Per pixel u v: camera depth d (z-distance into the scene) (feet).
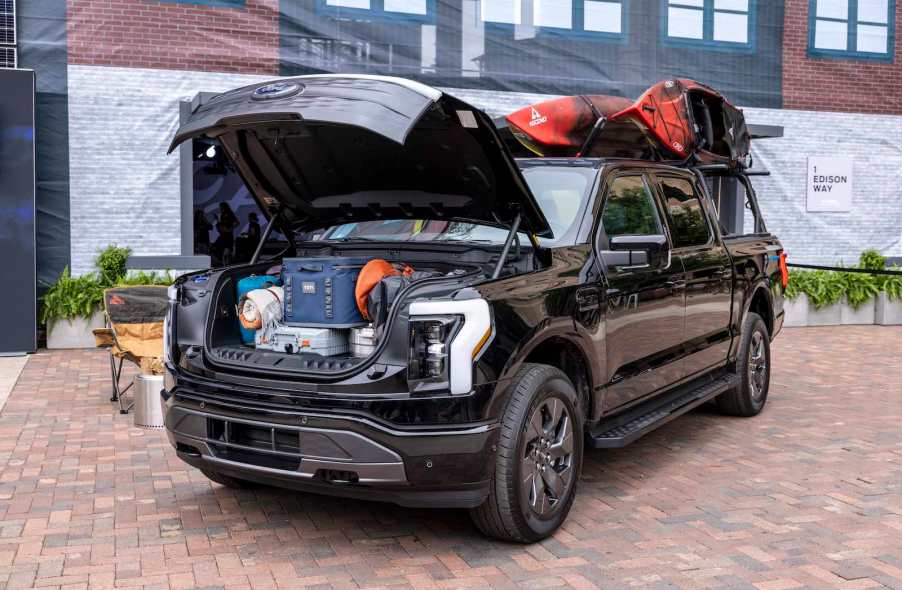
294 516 15.05
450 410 12.07
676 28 44.32
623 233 16.69
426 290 12.45
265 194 16.30
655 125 20.76
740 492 16.46
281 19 38.24
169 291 14.99
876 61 48.75
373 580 12.37
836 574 12.57
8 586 12.12
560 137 21.35
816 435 20.92
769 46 46.50
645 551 13.46
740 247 21.71
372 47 39.52
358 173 15.23
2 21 34.83
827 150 48.42
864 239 49.75
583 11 42.52
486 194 14.39
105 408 23.48
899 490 16.60
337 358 13.10
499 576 12.50
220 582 12.30
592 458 18.88
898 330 41.34
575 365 14.97
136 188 36.86
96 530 14.33
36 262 34.35
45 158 35.78
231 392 13.15
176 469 17.87
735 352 21.49
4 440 20.07
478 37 40.93
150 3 36.50
